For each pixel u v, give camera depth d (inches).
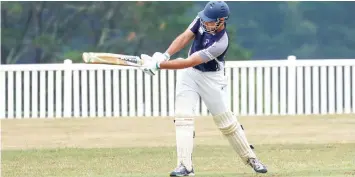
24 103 3280.0
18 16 5664.4
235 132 1707.7
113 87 3243.1
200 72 1659.7
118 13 5590.6
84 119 3122.5
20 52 5526.6
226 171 1902.1
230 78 3250.5
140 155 2224.4
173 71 3230.8
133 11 5536.4
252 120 3006.9
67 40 5639.8
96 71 3253.0
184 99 1664.6
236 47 5472.4
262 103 3243.1
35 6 5536.4
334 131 2691.9
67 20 5610.2
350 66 3230.8
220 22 1615.4
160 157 2185.0
